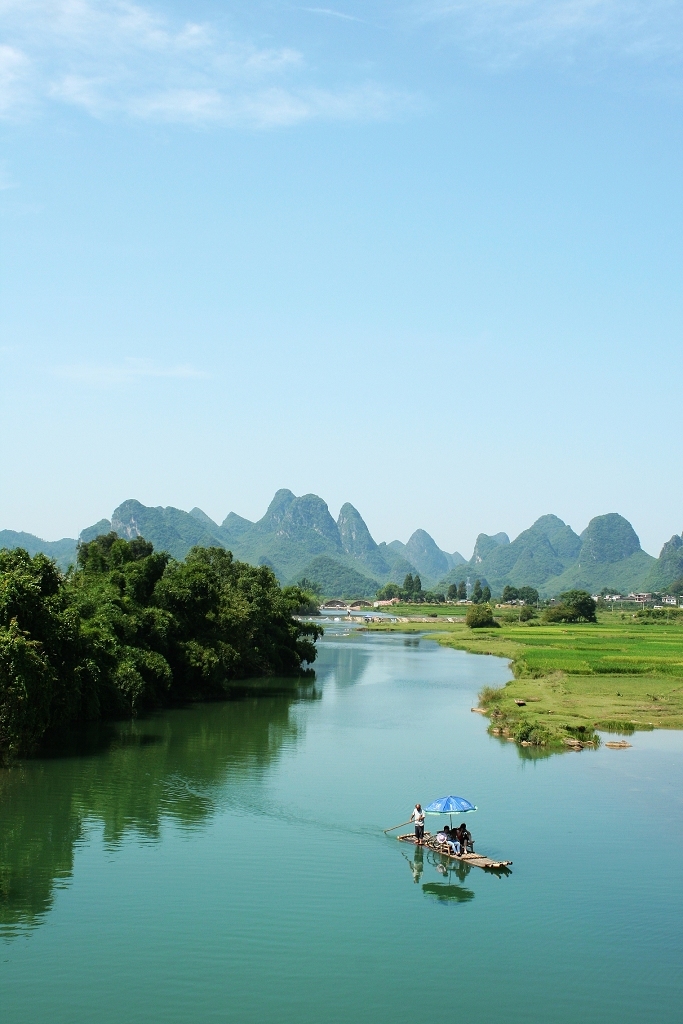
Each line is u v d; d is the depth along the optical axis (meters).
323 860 43.25
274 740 71.81
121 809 50.72
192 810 50.78
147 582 97.19
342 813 50.81
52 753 64.94
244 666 117.44
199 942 34.25
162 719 81.56
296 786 56.44
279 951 33.75
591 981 32.03
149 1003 29.89
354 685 111.94
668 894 39.69
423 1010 29.78
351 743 71.12
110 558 104.19
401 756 66.25
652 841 46.88
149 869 41.62
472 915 37.16
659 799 55.16
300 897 38.62
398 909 37.62
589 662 124.94
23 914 36.50
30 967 32.16
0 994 30.28
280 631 128.62
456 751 68.56
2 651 59.25
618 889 40.19
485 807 52.91
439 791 56.09
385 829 48.16
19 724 60.16
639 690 101.31
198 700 94.62
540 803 53.88
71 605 75.19
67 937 34.56
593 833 48.16
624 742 73.25
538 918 37.16
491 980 31.97
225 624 104.19
